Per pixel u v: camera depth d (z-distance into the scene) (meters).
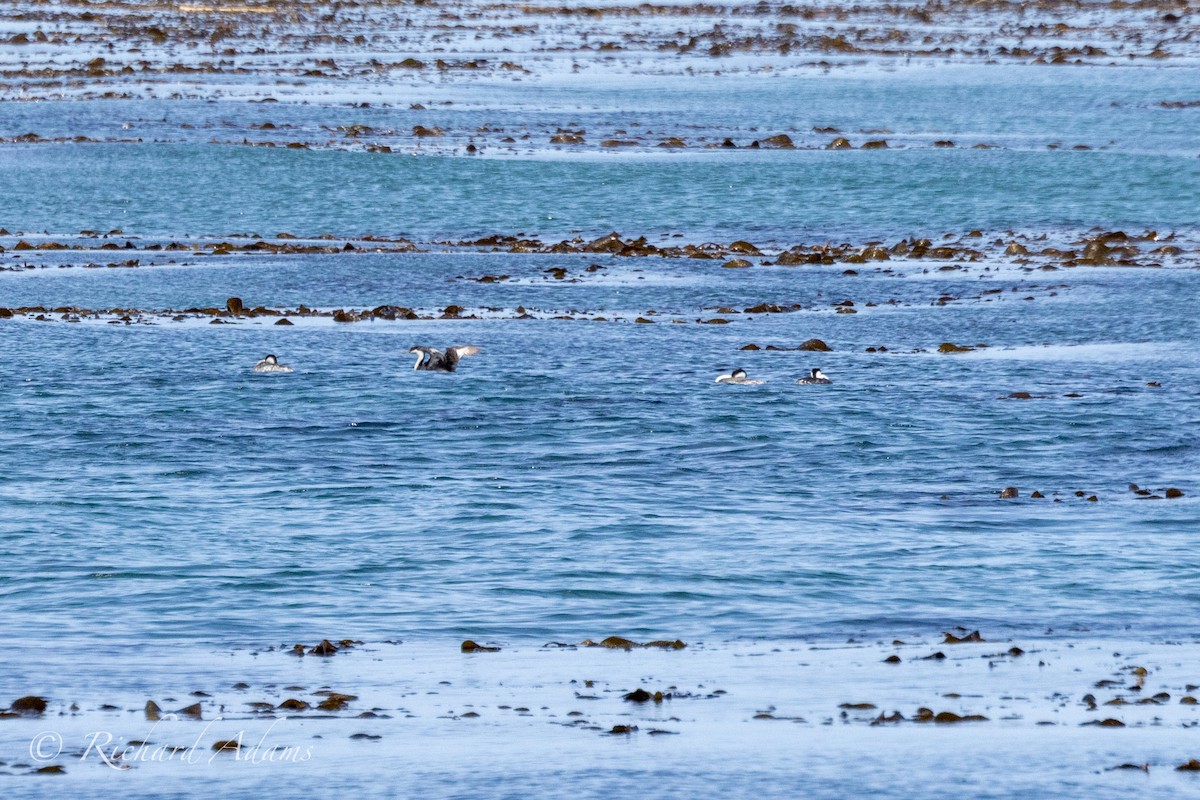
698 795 41.25
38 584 68.19
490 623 62.28
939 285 177.50
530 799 40.84
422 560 73.19
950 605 65.38
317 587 68.12
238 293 172.00
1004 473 94.56
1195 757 44.41
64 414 110.88
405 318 158.75
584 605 65.31
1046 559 73.56
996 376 128.12
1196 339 143.38
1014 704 50.06
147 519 81.38
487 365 132.62
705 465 96.69
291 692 51.47
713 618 63.28
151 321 154.88
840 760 44.12
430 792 41.47
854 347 144.38
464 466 96.00
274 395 119.06
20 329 147.88
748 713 49.12
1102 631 60.97
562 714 49.06
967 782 42.25
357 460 97.44
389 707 49.75
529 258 197.75
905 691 51.72
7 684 51.75
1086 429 106.81
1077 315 157.12
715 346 144.00
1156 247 197.50
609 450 101.06
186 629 60.88
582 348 141.88
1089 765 43.69
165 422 109.06
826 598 66.56
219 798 40.97
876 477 93.44
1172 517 82.69
